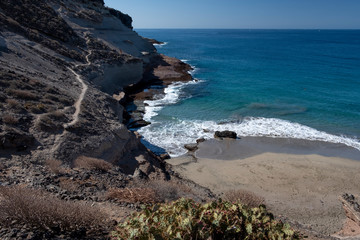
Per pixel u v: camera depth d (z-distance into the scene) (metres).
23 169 11.70
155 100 41.12
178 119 33.56
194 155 25.03
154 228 5.26
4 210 5.89
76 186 10.69
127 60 47.25
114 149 18.97
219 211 6.09
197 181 20.25
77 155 15.80
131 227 5.60
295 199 18.09
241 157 24.61
